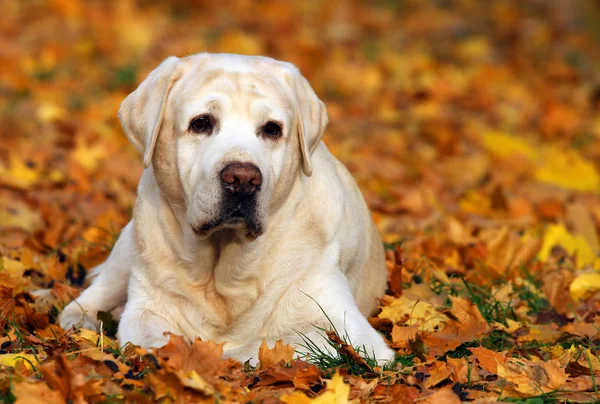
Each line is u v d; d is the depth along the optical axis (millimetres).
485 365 5012
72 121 12375
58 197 9195
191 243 5355
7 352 5090
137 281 5637
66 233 7949
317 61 17344
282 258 5453
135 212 5703
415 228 8859
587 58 19422
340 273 5656
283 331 5473
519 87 16859
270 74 5422
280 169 5262
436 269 7012
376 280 6434
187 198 5176
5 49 15820
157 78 5406
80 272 7117
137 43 17375
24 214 8422
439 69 17578
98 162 10562
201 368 4641
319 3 21969
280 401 4367
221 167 4941
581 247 8203
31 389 4215
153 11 20047
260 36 18641
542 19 22203
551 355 5438
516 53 19469
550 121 14508
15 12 18328
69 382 4223
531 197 10711
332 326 5281
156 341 5207
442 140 12812
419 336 5258
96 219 8445
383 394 4680
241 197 4949
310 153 5578
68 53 16422
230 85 5191
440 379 4746
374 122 14203
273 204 5328
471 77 17203
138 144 5434
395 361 5199
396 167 11695
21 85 14062
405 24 21141
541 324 6191
